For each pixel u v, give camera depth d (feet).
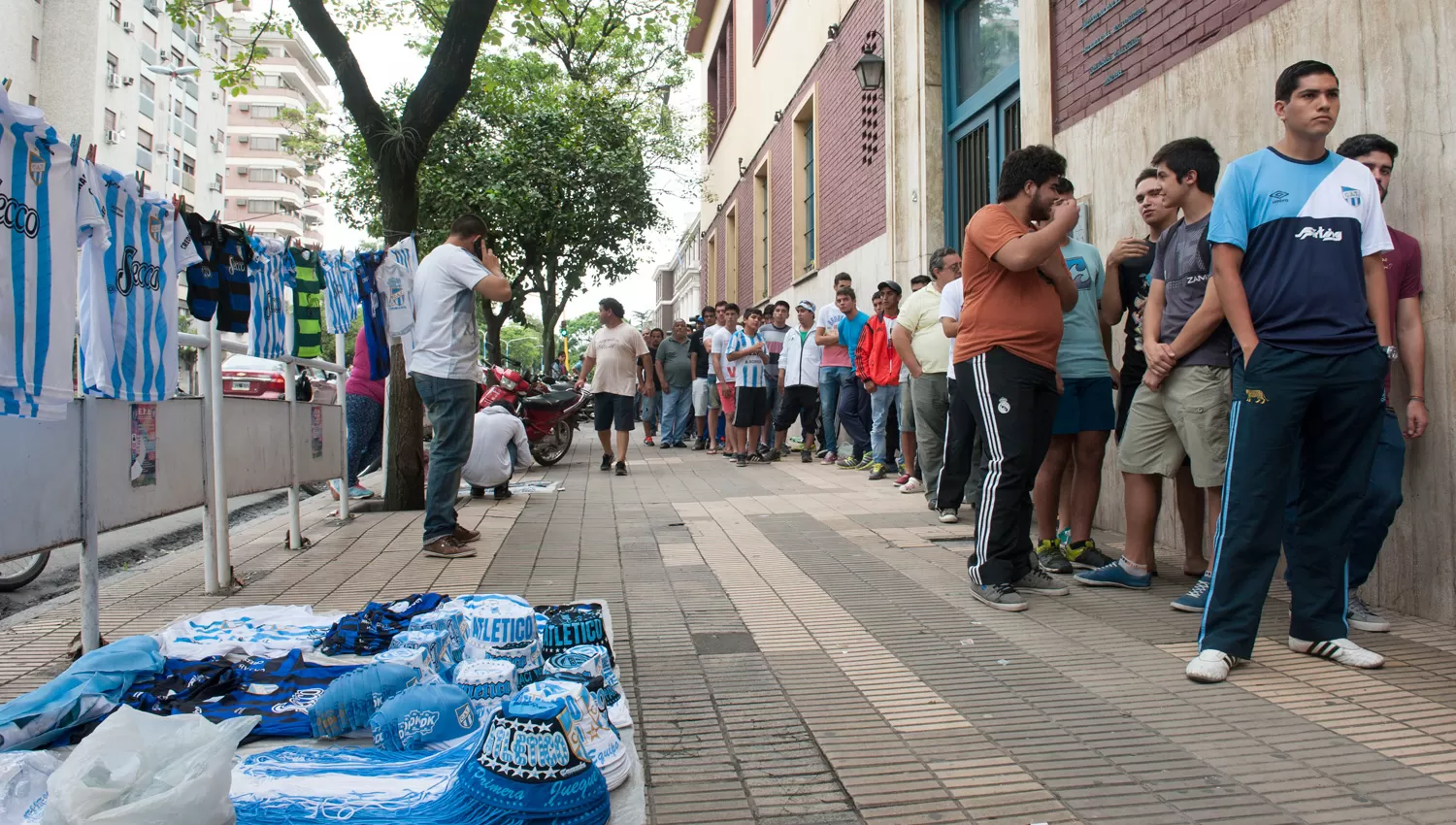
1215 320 13.47
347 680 8.55
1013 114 27.27
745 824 7.43
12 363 9.78
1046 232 13.15
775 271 58.23
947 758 8.67
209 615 12.12
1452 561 12.39
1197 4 17.02
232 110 255.70
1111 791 7.93
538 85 65.41
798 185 52.16
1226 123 16.25
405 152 23.38
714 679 11.00
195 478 15.12
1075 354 16.28
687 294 169.37
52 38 120.78
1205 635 11.23
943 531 20.80
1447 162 12.22
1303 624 11.57
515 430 27.89
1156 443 14.87
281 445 19.12
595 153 62.23
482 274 18.80
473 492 27.84
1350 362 10.71
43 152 10.23
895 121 34.27
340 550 19.49
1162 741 9.01
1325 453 11.18
